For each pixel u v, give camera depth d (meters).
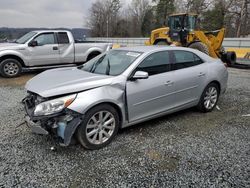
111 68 4.16
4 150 3.53
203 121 4.77
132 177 2.94
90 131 3.53
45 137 3.96
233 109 5.54
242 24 37.56
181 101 4.68
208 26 40.84
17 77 9.21
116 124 3.79
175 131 4.28
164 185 2.80
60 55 9.78
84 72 4.28
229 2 39.00
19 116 4.94
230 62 12.34
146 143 3.80
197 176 2.96
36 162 3.23
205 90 5.11
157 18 61.44
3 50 8.74
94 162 3.25
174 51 4.64
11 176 2.92
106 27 73.44
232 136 4.09
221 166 3.18
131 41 34.84
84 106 3.36
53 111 3.25
